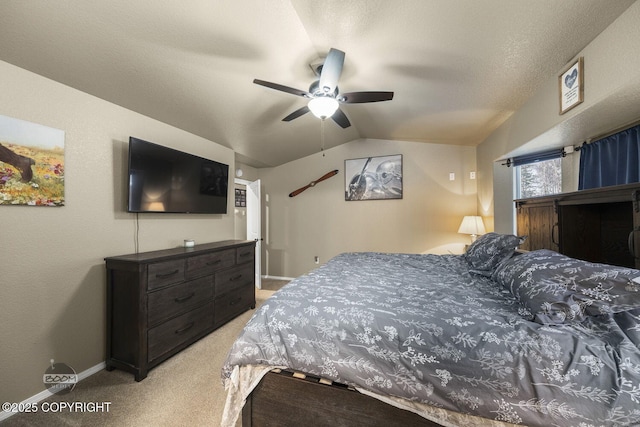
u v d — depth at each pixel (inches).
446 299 51.2
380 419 39.0
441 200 155.9
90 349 75.4
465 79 80.7
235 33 67.3
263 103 105.2
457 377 34.5
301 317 44.6
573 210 64.9
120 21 58.1
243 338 45.2
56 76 66.6
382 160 165.9
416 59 73.2
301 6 60.3
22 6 49.8
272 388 44.2
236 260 115.6
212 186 121.6
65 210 70.5
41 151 65.3
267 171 190.9
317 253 179.9
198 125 108.9
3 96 58.9
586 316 40.1
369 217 168.9
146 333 73.5
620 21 50.3
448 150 155.0
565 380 31.5
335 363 39.6
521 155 109.6
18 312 61.9
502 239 77.2
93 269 76.6
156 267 76.8
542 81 77.4
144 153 87.5
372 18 59.5
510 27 56.5
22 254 62.5
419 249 159.6
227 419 43.1
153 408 60.9
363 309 45.3
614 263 58.8
